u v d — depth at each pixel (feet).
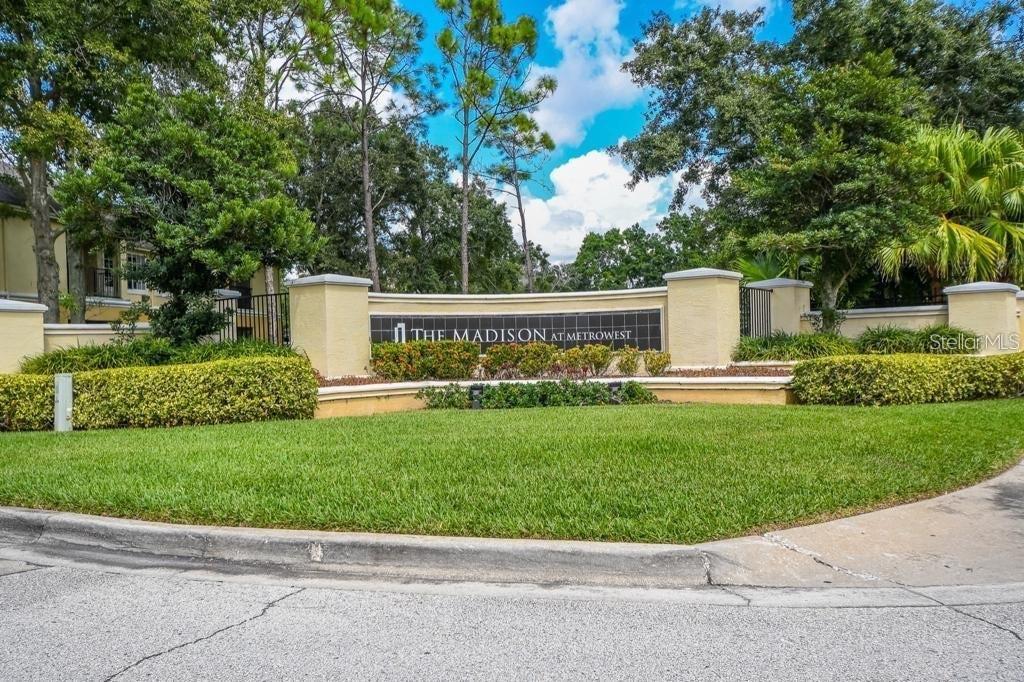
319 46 65.00
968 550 14.06
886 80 42.06
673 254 157.99
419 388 37.88
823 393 34.04
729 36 67.41
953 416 27.96
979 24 60.18
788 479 17.94
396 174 89.35
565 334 45.34
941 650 10.16
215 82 60.64
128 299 75.10
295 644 10.57
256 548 14.46
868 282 54.19
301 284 40.22
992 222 49.26
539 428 26.63
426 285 100.22
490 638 10.70
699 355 41.47
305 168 88.79
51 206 63.41
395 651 10.29
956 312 44.86
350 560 14.05
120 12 51.55
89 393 29.96
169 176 36.17
